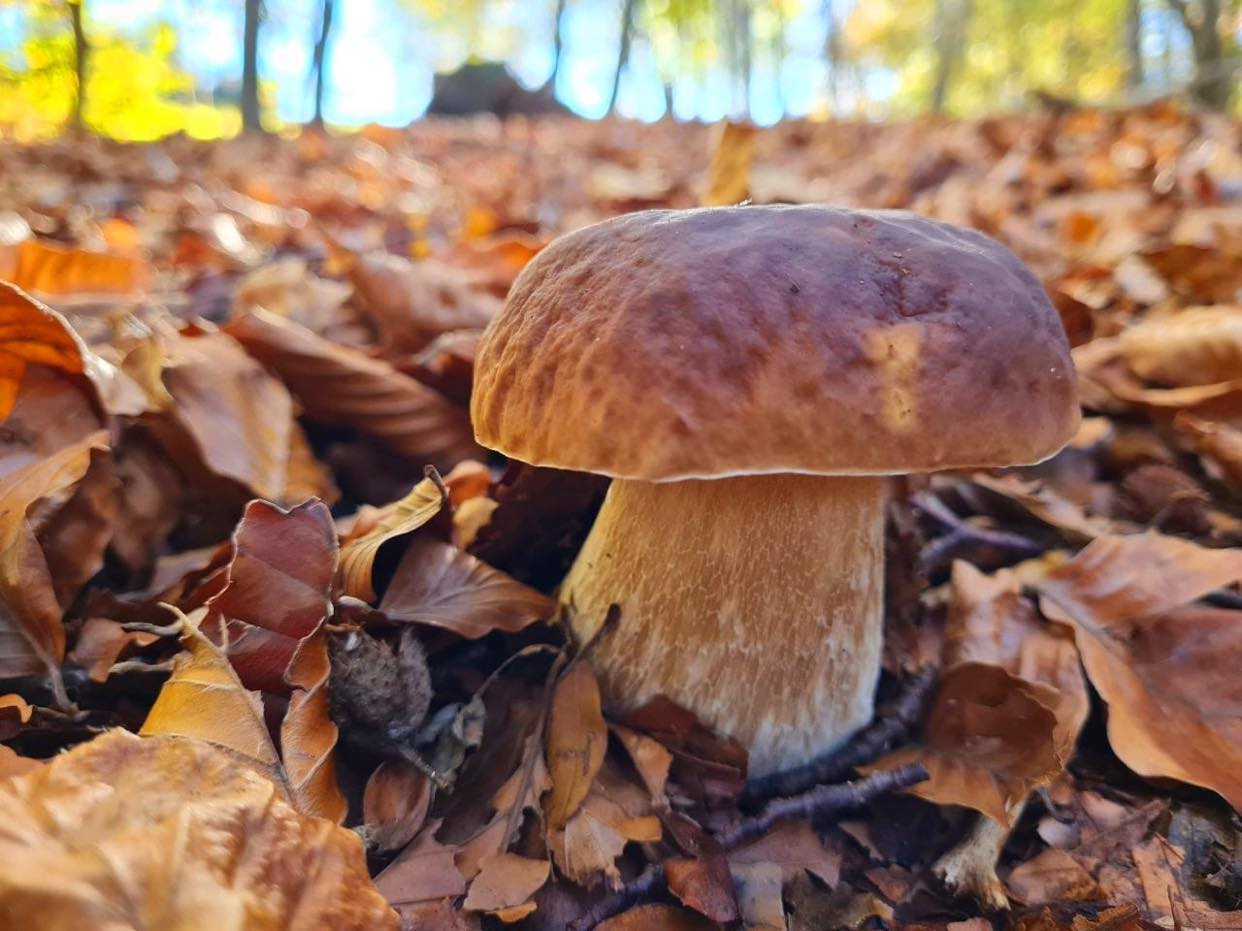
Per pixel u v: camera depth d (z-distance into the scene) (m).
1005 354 0.13
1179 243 0.29
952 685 0.16
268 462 0.20
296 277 0.31
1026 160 0.60
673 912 0.14
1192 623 0.17
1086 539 0.21
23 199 0.51
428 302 0.28
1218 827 0.15
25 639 0.14
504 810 0.14
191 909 0.10
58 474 0.16
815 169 0.90
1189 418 0.23
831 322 0.13
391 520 0.18
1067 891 0.14
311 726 0.13
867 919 0.14
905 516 0.20
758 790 0.16
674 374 0.12
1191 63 1.18
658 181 0.76
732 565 0.15
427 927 0.13
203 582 0.16
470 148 1.15
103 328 0.24
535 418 0.14
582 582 0.17
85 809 0.10
